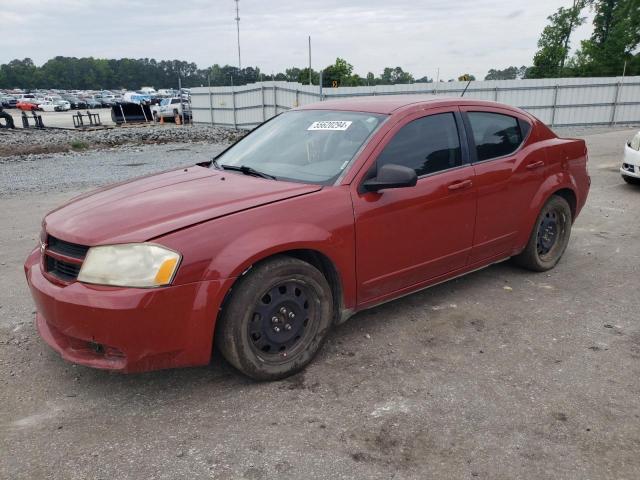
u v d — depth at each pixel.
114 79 185.50
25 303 4.31
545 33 53.72
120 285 2.67
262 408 2.88
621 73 45.16
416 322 3.93
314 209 3.16
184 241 2.75
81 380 3.17
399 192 3.54
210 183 3.50
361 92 24.25
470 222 4.03
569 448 2.54
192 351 2.82
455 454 2.50
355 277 3.39
